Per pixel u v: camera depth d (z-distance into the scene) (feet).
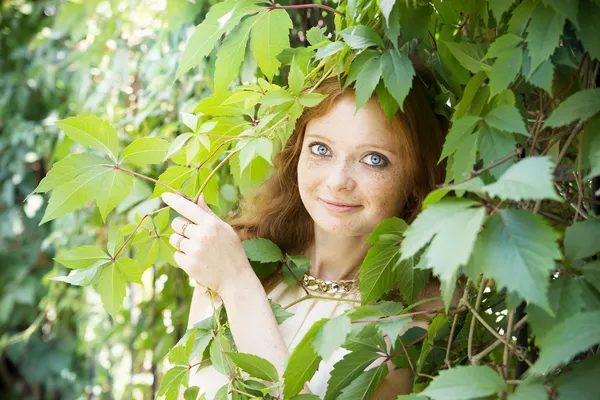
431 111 3.63
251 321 3.38
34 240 10.44
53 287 8.05
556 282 2.35
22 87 9.76
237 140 3.75
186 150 3.44
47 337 10.73
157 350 5.79
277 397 3.17
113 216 6.24
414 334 3.33
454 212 2.12
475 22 3.18
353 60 3.09
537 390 2.12
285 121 3.51
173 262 3.76
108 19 6.46
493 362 2.88
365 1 3.17
